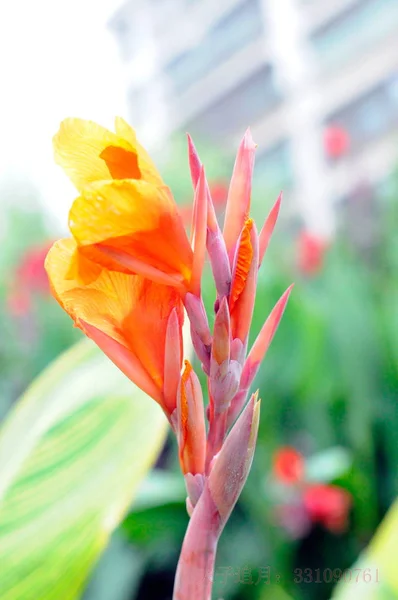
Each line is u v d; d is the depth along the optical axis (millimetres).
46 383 608
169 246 387
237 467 383
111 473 557
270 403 1223
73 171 399
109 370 602
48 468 556
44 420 577
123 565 921
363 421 1114
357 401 1141
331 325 1260
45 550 534
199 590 383
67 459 561
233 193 402
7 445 581
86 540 538
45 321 1728
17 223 2330
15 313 1703
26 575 528
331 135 1784
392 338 1174
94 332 395
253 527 1041
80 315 400
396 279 1396
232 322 391
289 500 1014
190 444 389
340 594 468
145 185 377
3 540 531
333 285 1352
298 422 1213
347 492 1006
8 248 2199
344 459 995
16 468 554
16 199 2652
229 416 395
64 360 621
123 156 393
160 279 388
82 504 546
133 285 401
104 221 378
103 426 572
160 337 401
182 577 385
